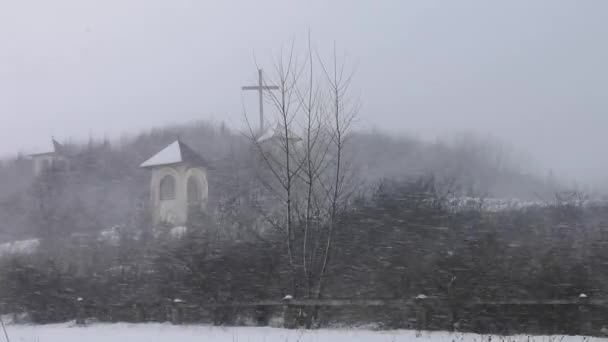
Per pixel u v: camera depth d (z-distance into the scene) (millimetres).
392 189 17484
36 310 16297
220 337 12016
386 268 14094
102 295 15773
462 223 15594
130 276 15711
